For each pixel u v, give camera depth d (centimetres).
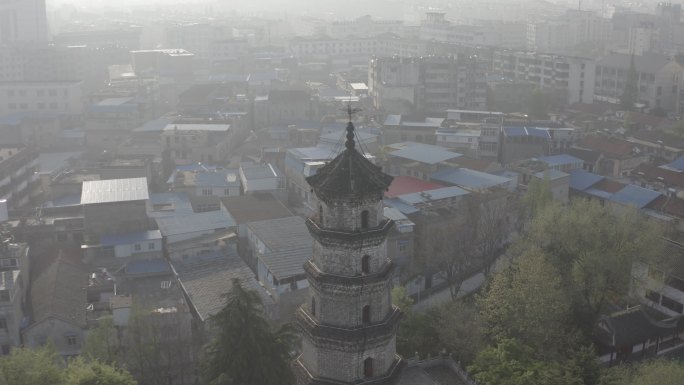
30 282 11562
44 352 8044
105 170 15275
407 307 9262
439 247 11900
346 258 5553
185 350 9088
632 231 10869
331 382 5722
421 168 15162
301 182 14838
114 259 12075
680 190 14988
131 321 9081
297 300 10506
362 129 18112
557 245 10956
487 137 17462
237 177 15562
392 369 5912
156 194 14875
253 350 6375
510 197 13575
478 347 8712
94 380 7425
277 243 11700
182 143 17362
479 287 12238
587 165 17050
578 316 10062
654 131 19562
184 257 12125
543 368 7569
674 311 10812
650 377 7569
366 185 5481
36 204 15525
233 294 6550
